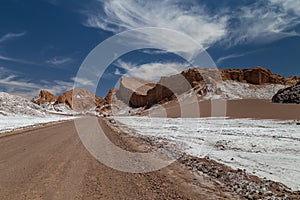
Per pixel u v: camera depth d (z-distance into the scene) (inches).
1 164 392.2
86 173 339.6
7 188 271.1
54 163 399.5
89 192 259.9
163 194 261.0
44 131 1037.8
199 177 339.0
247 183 313.4
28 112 3299.7
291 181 343.0
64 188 271.7
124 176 330.3
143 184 295.6
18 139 749.3
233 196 266.1
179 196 256.4
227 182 317.4
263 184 315.3
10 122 1914.4
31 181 297.7
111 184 291.1
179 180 319.9
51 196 246.2
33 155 469.7
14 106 3275.1
